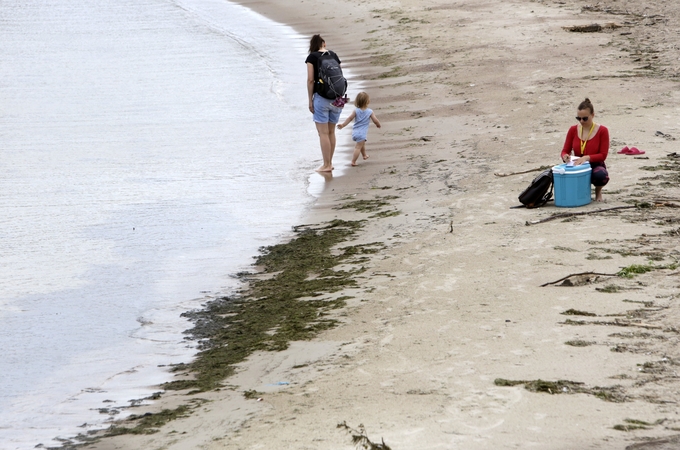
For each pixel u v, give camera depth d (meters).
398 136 30.91
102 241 21.73
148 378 13.87
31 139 33.66
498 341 13.06
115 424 12.13
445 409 10.84
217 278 18.72
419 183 24.70
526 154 26.52
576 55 42.62
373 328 14.43
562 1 59.38
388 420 10.66
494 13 55.91
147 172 28.50
